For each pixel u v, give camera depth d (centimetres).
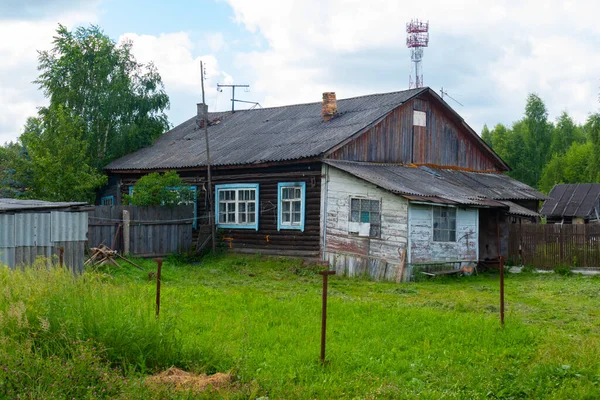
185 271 2098
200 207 2677
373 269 2105
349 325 1151
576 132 8000
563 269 2205
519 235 2367
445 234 2183
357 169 2244
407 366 898
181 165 2683
